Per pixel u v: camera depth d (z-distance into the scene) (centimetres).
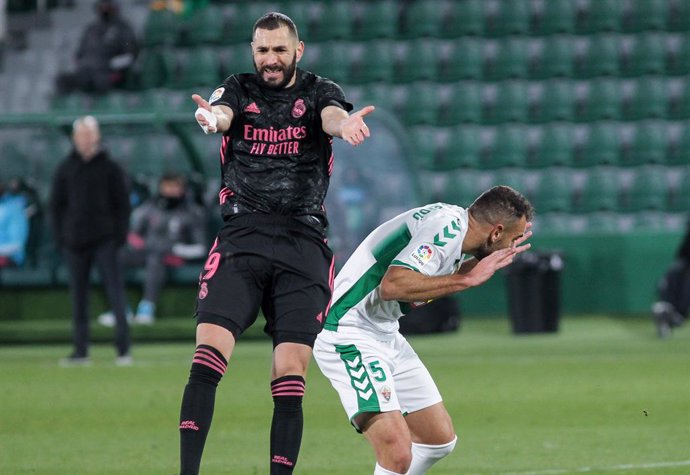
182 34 8044
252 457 2655
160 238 5759
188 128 5978
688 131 7531
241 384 4041
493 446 2767
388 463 1853
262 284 1880
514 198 1889
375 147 6106
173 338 5694
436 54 7912
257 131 1891
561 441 2831
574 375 4184
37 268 6025
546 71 7831
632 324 6247
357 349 1902
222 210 1917
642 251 6775
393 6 8106
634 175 7356
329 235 5812
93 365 4662
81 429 3091
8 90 7994
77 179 4488
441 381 4050
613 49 7825
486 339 5662
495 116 7675
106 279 4591
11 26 8388
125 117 5747
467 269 2016
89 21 8344
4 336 5712
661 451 2677
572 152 7481
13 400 3653
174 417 3297
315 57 7888
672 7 7981
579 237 6825
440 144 7569
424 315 5800
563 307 6856
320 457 2648
